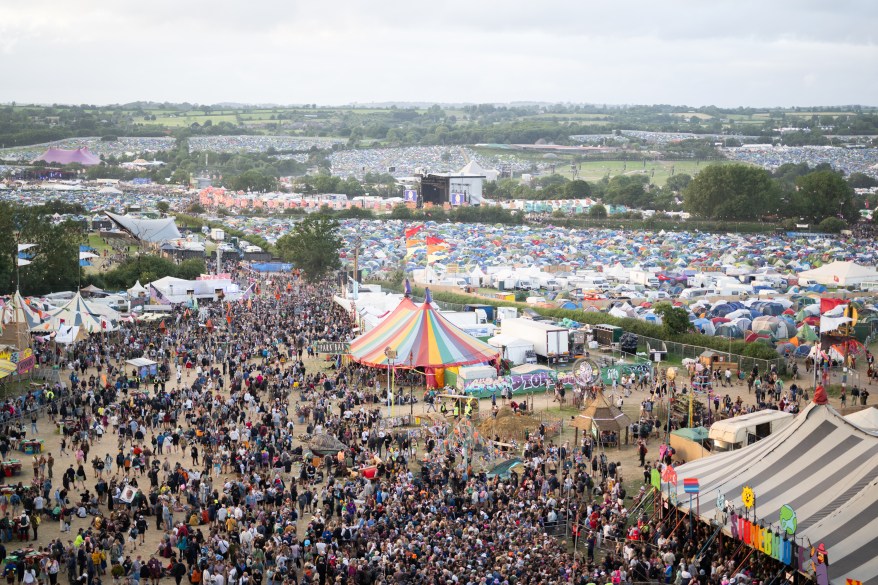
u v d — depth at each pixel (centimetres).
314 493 5091
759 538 3694
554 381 7806
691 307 11125
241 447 5731
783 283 13688
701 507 4119
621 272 14250
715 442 5428
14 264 11256
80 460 5416
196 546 4162
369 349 7519
